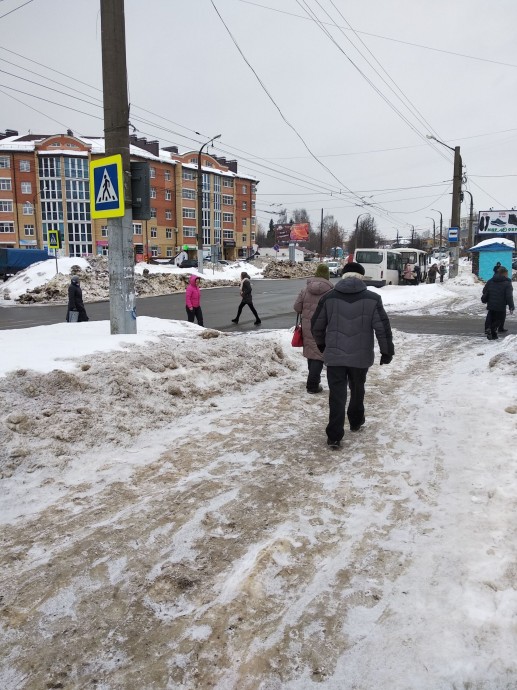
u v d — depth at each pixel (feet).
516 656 7.02
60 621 8.23
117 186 24.72
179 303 75.46
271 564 9.43
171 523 11.19
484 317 56.18
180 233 253.44
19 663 7.37
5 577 9.37
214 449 15.60
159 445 15.94
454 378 24.93
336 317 15.83
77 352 20.20
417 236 321.11
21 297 85.10
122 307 25.54
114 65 24.13
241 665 7.23
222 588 8.93
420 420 18.21
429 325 49.70
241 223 291.38
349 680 6.88
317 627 7.89
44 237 233.14
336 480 13.28
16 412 14.84
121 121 24.44
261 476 13.61
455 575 8.89
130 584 9.12
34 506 12.17
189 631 7.93
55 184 230.27
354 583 8.92
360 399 16.90
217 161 278.87
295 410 20.02
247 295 51.13
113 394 17.63
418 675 6.84
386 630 7.73
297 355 30.35
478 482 12.55
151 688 6.91
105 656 7.48
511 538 9.90
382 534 10.51
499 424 16.62
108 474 13.84
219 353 24.38
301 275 159.02
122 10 24.16
